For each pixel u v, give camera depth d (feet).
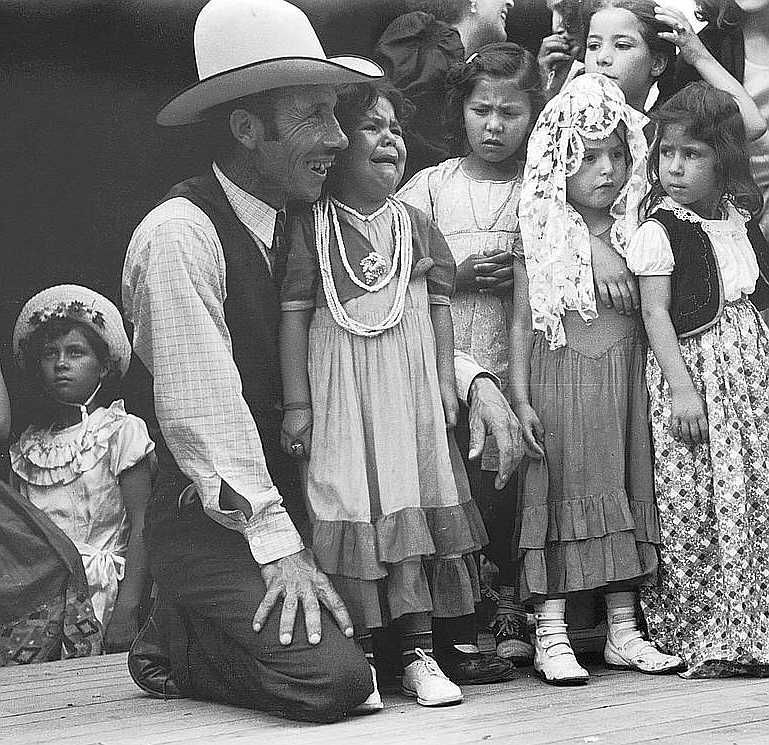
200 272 16.51
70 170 19.27
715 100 18.89
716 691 17.31
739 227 19.39
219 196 17.15
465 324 20.07
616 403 18.65
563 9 21.04
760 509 18.65
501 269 19.81
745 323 18.93
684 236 18.72
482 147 20.11
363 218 17.72
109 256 19.71
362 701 15.87
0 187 19.29
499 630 19.35
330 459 17.12
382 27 20.29
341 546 16.89
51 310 19.75
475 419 18.34
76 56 19.10
